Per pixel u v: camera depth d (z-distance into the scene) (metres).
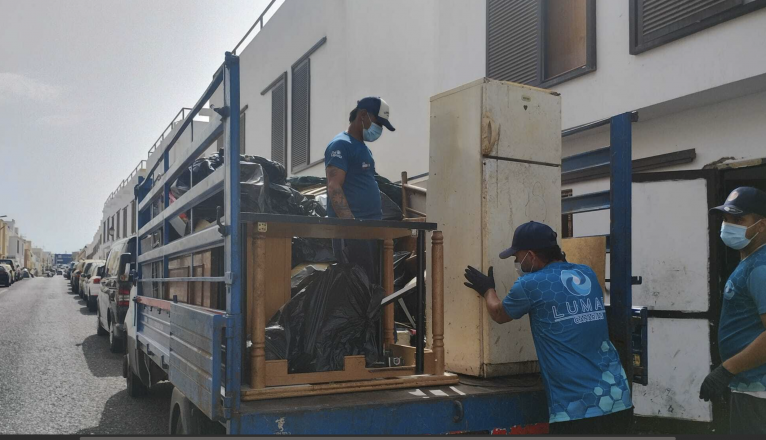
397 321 4.69
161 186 4.98
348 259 3.75
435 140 3.86
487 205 3.49
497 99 3.58
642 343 3.53
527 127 3.70
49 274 91.25
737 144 5.59
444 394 2.97
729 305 3.27
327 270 3.26
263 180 4.34
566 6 7.21
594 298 3.08
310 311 3.14
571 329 2.94
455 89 3.73
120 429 5.85
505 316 3.12
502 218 3.55
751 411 3.08
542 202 3.72
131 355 6.93
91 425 6.00
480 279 3.31
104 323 12.14
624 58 6.32
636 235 6.21
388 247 3.73
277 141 15.48
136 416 6.38
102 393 7.50
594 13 6.69
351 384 2.97
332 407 2.66
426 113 9.51
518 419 3.08
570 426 2.83
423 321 3.29
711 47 5.42
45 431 5.75
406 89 10.01
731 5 5.23
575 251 3.95
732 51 5.25
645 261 6.13
